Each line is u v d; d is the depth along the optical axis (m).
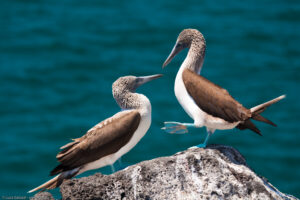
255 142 26.47
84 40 38.69
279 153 25.67
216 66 34.47
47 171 25.05
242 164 10.22
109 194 9.26
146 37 39.06
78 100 31.02
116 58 35.94
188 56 11.45
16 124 28.61
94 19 42.34
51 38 39.03
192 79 10.78
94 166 10.72
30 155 25.94
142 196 9.28
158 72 33.72
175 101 29.77
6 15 42.88
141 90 31.06
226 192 9.45
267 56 35.94
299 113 28.88
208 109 10.48
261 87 31.70
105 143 10.45
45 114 29.67
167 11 43.56
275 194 9.80
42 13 43.53
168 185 9.39
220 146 10.59
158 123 27.66
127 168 9.60
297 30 40.31
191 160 9.59
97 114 29.58
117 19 42.00
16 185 23.86
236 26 40.81
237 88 31.67
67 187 9.28
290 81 32.53
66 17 42.53
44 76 33.88
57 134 27.72
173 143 26.03
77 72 34.34
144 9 44.12
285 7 44.16
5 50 37.34
